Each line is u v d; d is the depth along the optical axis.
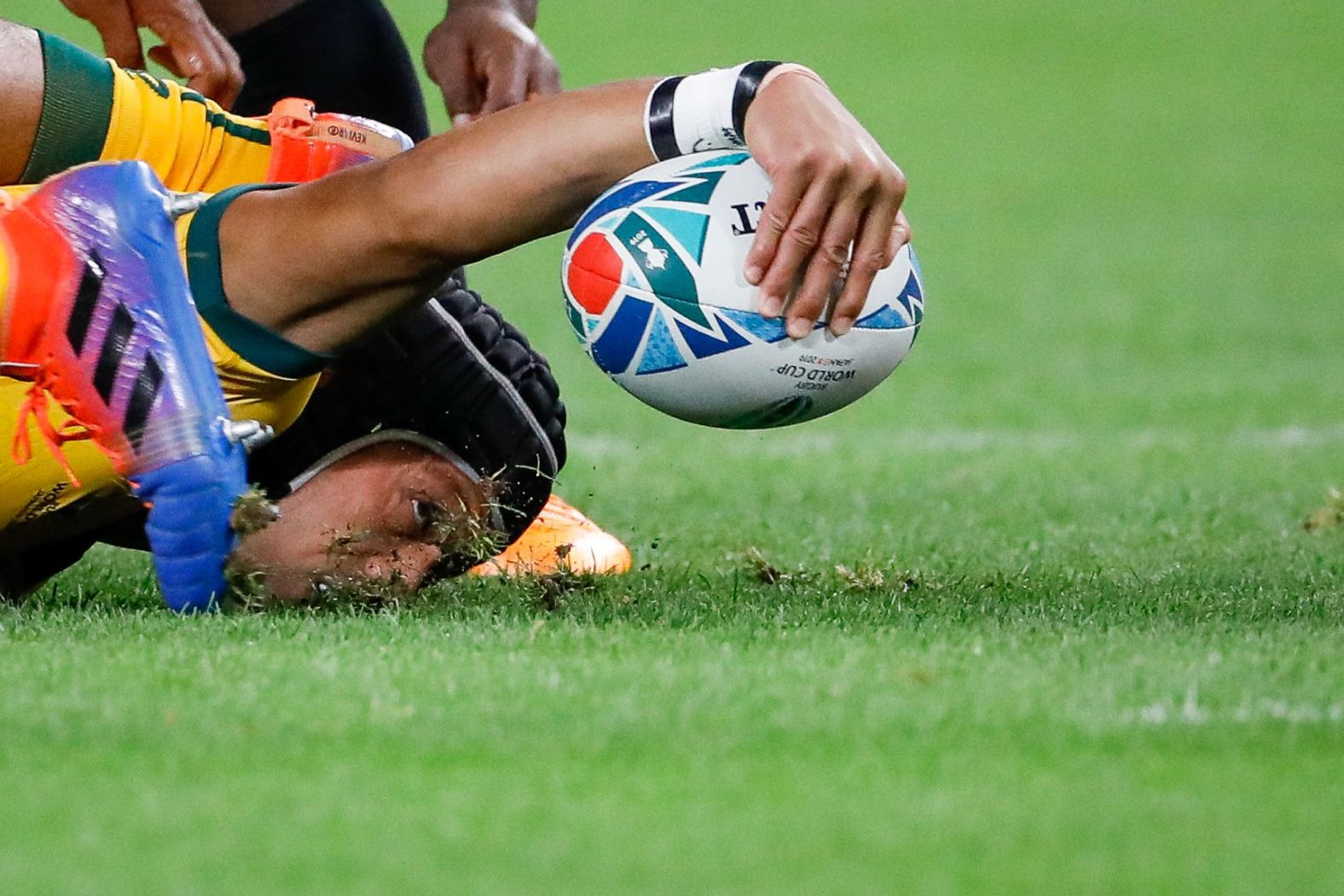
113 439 13.51
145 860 8.30
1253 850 8.55
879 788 9.34
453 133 13.88
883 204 13.15
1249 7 109.62
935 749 9.97
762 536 19.66
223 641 12.63
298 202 14.07
